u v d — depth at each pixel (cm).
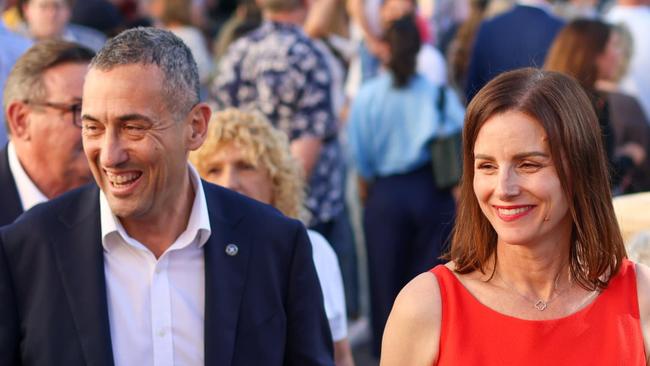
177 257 466
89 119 440
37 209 466
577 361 433
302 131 950
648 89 1152
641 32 1155
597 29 910
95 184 472
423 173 1014
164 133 441
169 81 441
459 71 1347
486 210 438
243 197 492
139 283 459
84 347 441
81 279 450
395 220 1016
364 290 1304
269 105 949
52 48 598
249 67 956
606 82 920
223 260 469
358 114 1033
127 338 454
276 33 958
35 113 588
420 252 1020
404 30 1009
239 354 461
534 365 433
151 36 445
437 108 1002
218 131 624
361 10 1343
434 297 449
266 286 474
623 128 902
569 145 424
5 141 838
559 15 1216
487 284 451
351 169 1462
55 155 591
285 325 478
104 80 435
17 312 450
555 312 443
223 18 2222
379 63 1338
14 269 453
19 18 1268
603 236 441
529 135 422
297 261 484
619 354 432
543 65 1002
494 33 1095
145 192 444
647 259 547
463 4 1540
